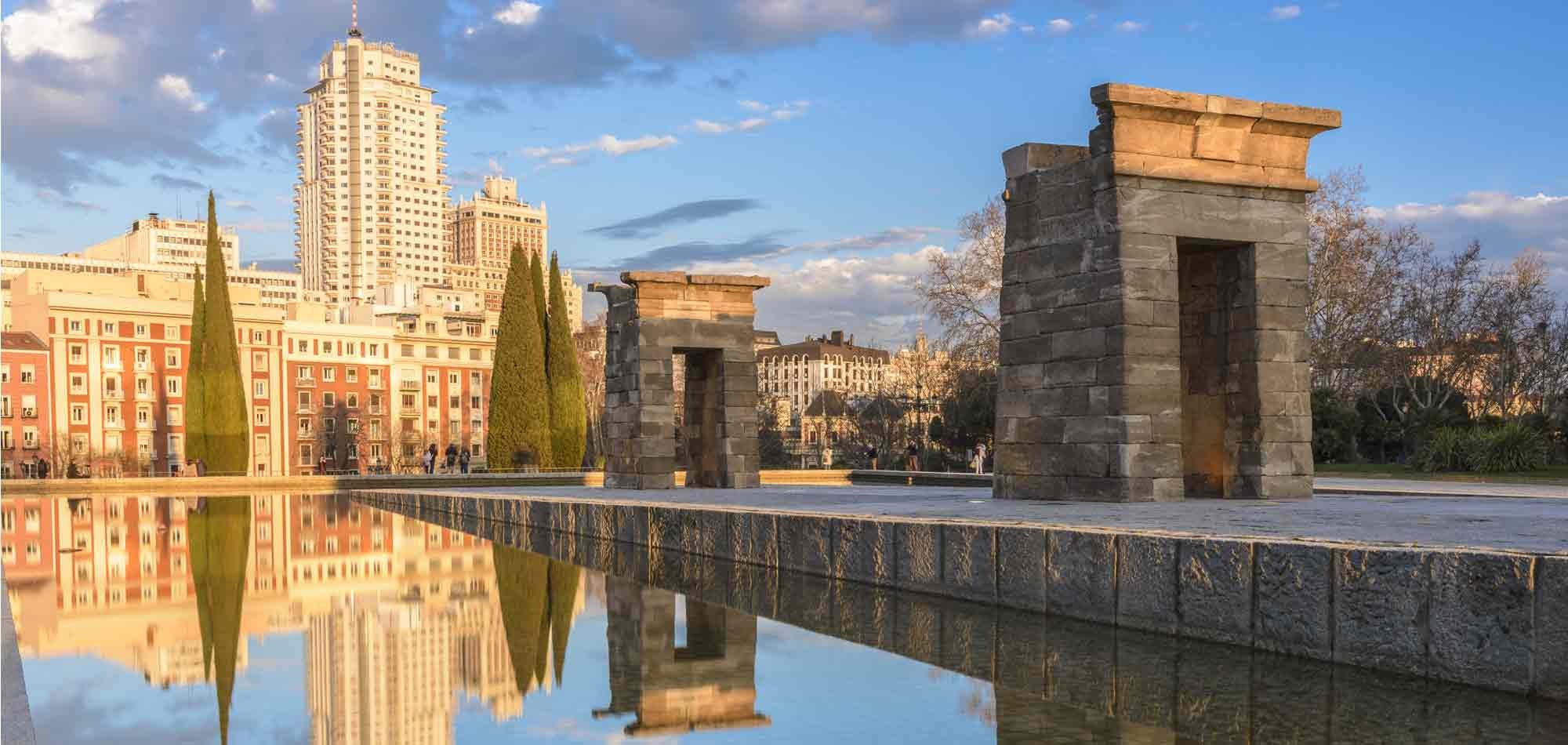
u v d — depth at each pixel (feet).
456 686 35.09
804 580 60.29
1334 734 27.78
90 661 39.22
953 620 46.29
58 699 33.09
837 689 34.47
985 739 28.22
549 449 254.88
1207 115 68.64
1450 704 30.17
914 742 28.07
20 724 22.80
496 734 28.94
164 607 52.49
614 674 36.94
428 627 46.42
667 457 122.01
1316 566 36.09
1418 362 219.61
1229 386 72.95
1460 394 220.02
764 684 35.24
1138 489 65.72
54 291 377.09
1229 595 38.93
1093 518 51.75
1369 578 34.53
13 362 362.74
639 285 120.98
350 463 430.20
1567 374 229.45
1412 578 33.35
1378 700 30.81
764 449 358.84
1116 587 43.29
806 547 62.49
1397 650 33.76
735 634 44.50
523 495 114.21
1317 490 98.17
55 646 42.27
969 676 35.99
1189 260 75.82
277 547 84.64
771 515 65.92
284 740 28.14
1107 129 67.41
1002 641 41.34
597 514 89.25
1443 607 32.55
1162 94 66.95
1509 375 228.43
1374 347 205.57
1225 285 73.46
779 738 28.50
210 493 179.63
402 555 77.66
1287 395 71.46
